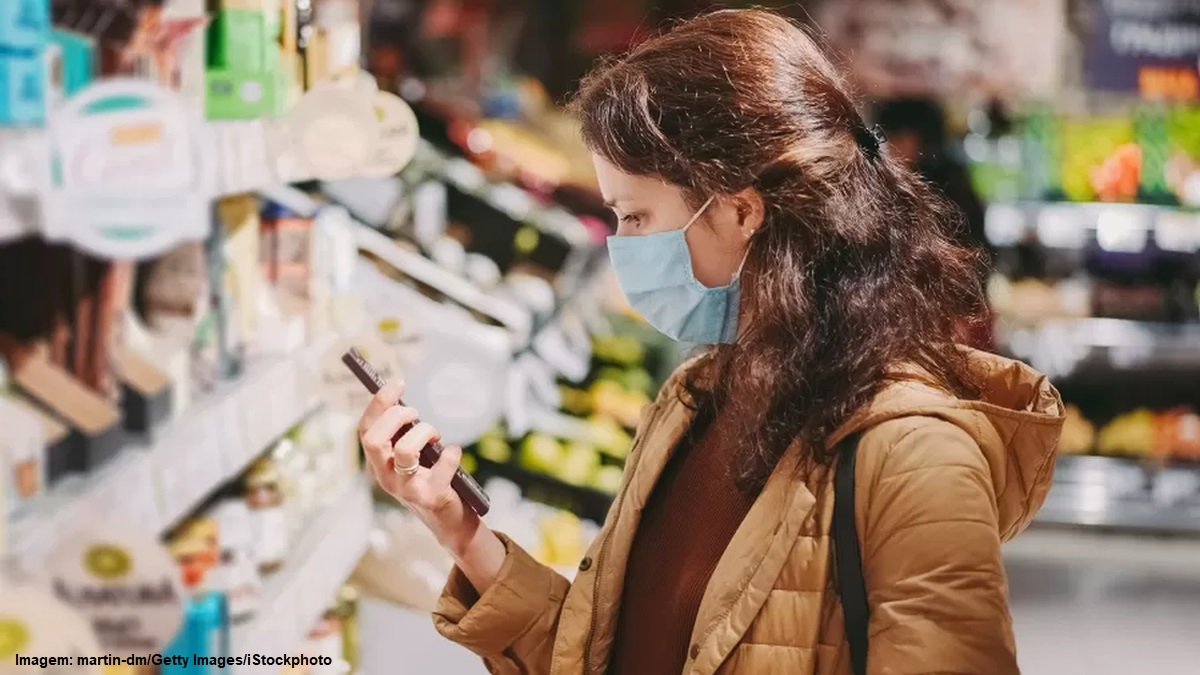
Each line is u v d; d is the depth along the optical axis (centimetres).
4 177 121
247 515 229
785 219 168
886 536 157
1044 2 671
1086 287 727
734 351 179
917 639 151
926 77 677
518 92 688
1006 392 178
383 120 204
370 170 203
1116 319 725
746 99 168
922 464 157
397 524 342
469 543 196
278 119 200
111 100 132
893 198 176
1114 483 705
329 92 201
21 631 115
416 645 327
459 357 351
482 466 443
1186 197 730
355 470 335
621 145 171
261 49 215
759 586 164
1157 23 703
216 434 193
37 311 164
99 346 168
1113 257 730
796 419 166
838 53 195
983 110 740
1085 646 521
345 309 301
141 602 123
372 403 189
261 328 252
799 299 165
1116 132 738
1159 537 681
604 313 571
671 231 174
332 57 267
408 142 204
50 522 134
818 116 171
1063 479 708
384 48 630
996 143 735
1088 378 737
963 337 185
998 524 167
